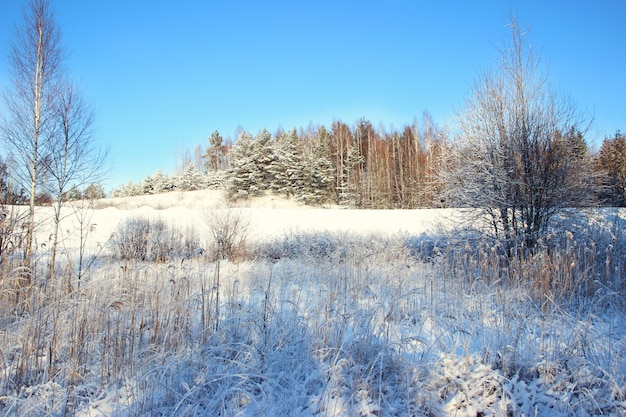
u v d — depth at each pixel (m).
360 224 19.52
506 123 10.31
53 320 4.62
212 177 50.94
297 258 11.52
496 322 4.94
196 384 3.77
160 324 4.99
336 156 45.84
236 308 5.36
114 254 10.89
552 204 9.72
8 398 3.61
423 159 41.44
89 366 4.50
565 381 3.71
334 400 3.64
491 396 3.59
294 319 4.89
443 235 12.09
